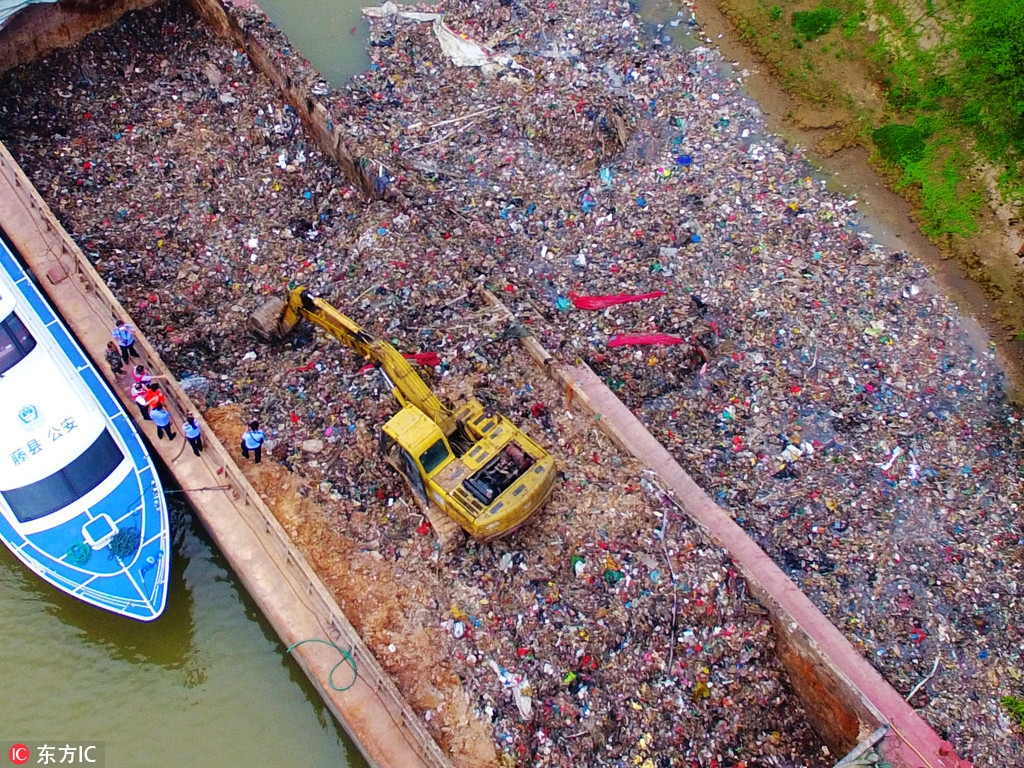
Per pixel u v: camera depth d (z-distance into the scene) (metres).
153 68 24.11
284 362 18.17
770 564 15.80
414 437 14.86
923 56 24.53
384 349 16.03
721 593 15.09
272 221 21.30
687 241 21.09
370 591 15.14
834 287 20.56
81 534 15.60
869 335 19.75
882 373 19.09
